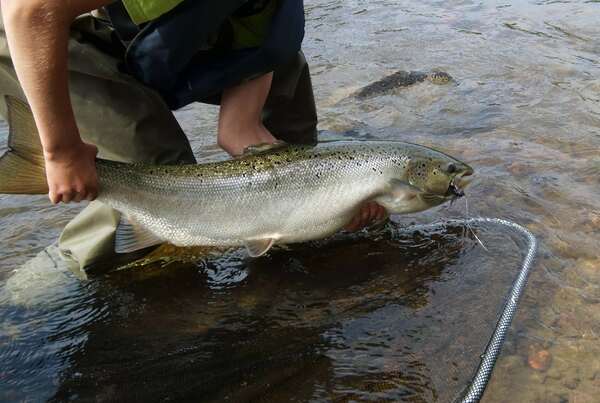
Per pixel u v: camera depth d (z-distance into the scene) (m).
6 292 1.38
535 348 1.18
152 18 1.27
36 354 1.21
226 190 1.40
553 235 1.49
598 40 3.07
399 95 2.47
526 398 1.09
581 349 1.18
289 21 1.45
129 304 1.35
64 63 1.12
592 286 1.32
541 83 2.52
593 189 1.69
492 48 3.02
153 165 1.38
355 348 1.20
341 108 2.37
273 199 1.41
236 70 1.46
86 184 1.28
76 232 1.46
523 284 1.32
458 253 1.45
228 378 1.15
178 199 1.39
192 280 1.41
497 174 1.77
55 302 1.36
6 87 1.41
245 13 1.42
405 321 1.26
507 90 2.46
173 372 1.17
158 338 1.25
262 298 1.35
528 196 1.66
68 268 1.44
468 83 2.56
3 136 2.15
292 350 1.21
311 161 1.42
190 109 2.38
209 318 1.30
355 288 1.37
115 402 1.11
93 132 1.46
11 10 1.06
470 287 1.34
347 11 3.84
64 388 1.13
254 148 1.44
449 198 1.51
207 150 2.01
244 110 1.59
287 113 1.75
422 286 1.35
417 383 1.12
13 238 1.58
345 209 1.44
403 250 1.48
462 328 1.23
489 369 1.12
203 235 1.43
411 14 3.74
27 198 1.76
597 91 2.41
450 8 3.86
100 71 1.41
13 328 1.28
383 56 2.98
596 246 1.45
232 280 1.41
